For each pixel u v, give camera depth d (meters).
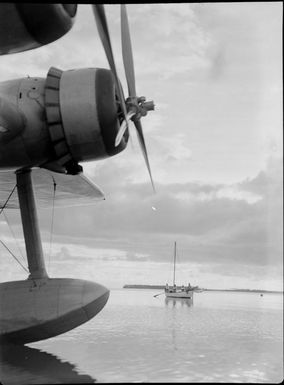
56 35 8.52
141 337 19.05
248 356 14.06
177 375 10.76
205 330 22.75
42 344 15.45
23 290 12.90
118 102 11.04
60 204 18.55
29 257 13.59
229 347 16.30
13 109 10.22
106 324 24.89
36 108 10.70
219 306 49.22
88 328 22.31
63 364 11.56
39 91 10.85
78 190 16.17
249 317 33.19
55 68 10.89
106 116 10.43
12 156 11.03
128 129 11.65
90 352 14.15
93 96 10.41
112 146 10.87
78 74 10.71
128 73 11.91
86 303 12.39
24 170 13.89
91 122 10.40
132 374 10.71
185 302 52.50
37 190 16.58
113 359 12.81
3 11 7.82
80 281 13.04
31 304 12.58
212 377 10.67
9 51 8.67
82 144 10.66
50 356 12.77
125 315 32.81
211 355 14.16
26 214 13.84
